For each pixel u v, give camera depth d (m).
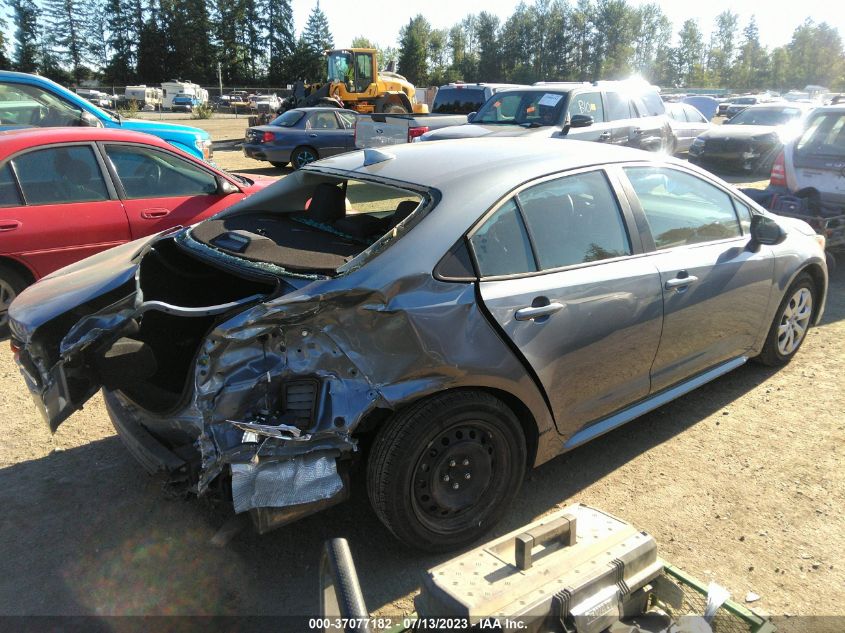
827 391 4.45
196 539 3.07
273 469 2.47
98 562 2.91
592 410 3.32
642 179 3.66
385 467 2.63
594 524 2.33
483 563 2.10
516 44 114.25
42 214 5.43
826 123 7.37
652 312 3.44
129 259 3.42
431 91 34.88
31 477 3.54
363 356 2.56
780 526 3.11
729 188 4.18
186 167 6.19
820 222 6.76
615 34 112.19
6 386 4.64
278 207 3.97
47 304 3.09
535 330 2.93
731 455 3.71
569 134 9.73
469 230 2.87
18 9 98.56
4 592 2.72
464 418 2.75
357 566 2.87
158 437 2.96
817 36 120.06
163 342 3.35
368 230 3.35
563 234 3.20
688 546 2.98
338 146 16.11
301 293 2.53
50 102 8.74
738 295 3.98
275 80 105.81
